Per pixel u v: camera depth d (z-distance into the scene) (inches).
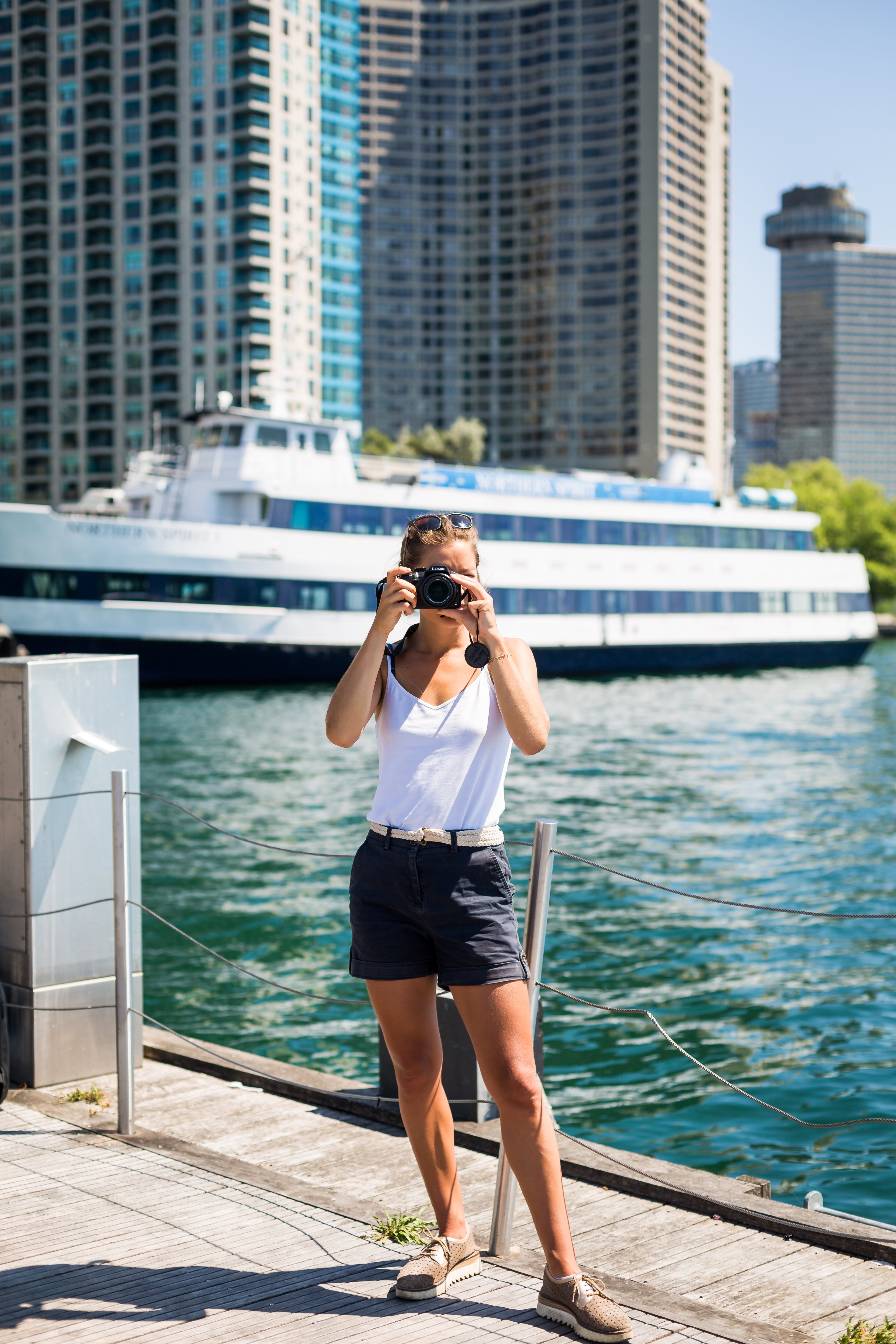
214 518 1209.4
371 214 5570.9
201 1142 157.2
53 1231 124.0
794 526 1603.1
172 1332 101.3
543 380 5546.3
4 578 1085.1
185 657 1161.4
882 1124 232.2
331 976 342.0
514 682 100.7
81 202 3612.2
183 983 334.3
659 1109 241.4
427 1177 112.7
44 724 172.1
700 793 695.7
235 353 3508.9
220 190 3481.8
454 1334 101.0
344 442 1263.5
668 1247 125.1
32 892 172.6
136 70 3523.6
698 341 5649.6
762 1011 306.0
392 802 103.9
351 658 1229.7
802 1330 105.9
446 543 105.2
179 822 594.6
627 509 1425.9
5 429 3742.6
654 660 1477.6
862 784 730.8
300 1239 121.8
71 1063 178.5
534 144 5531.5
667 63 5310.0
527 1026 103.3
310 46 3597.4
